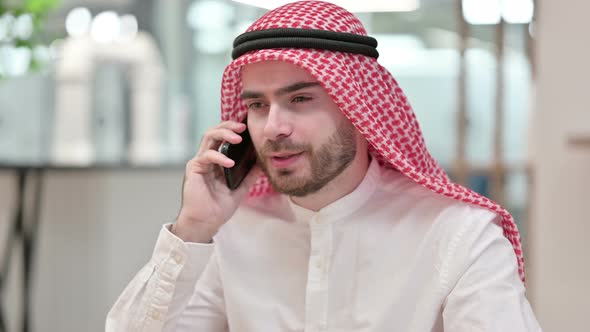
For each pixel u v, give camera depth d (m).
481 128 3.98
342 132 1.38
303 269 1.50
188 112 4.37
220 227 1.58
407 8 4.46
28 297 3.53
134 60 4.22
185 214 1.48
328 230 1.46
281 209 1.59
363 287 1.43
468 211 1.39
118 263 3.85
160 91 4.31
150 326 1.45
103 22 4.14
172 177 4.00
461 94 3.22
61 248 3.73
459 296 1.32
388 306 1.39
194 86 4.41
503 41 3.18
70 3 4.06
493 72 3.28
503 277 1.32
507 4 3.15
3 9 3.35
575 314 2.94
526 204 3.17
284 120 1.34
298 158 1.37
